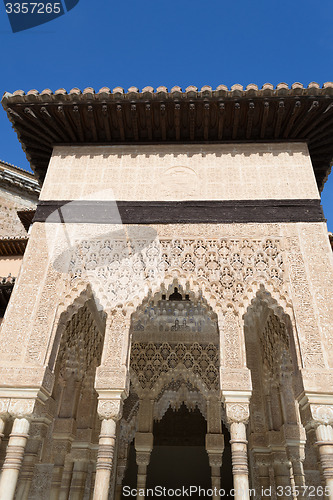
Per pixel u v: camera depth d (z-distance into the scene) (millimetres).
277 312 5082
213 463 7359
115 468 7898
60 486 6379
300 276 5102
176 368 8047
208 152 6195
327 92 5539
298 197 5691
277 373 6762
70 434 6621
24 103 5867
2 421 4344
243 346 4699
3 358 4656
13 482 4016
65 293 5160
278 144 6188
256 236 5422
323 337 4668
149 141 6344
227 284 5098
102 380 4555
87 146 6387
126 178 6012
